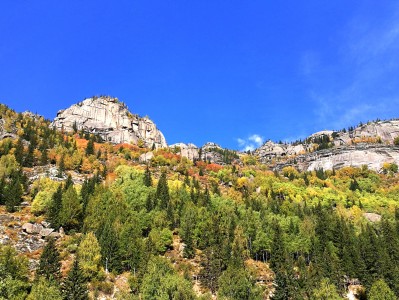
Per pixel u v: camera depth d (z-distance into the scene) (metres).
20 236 90.94
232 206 123.19
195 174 188.88
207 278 81.94
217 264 83.12
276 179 181.88
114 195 110.69
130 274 80.69
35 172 143.25
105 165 168.50
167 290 63.84
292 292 74.44
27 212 104.94
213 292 79.69
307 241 99.94
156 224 103.00
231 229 102.00
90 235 84.81
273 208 127.44
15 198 107.69
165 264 74.44
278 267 87.69
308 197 155.12
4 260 65.00
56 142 192.88
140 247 86.62
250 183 171.75
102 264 83.31
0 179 118.06
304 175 198.88
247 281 70.69
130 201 114.06
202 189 151.12
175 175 168.50
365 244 95.75
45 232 93.38
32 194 114.50
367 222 120.75
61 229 97.06
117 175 149.12
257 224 105.50
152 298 63.31
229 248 90.25
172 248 99.44
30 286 64.88
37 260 81.50
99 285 75.00
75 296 63.81
